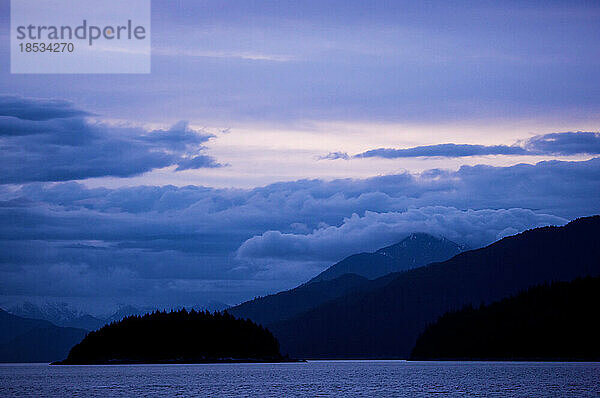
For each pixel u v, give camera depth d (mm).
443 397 184875
